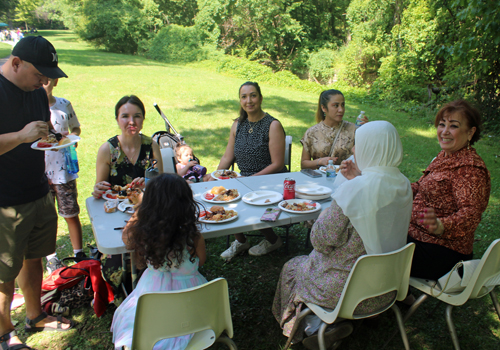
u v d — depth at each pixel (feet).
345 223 5.96
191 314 5.16
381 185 5.76
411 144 26.99
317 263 6.66
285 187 8.60
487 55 28.19
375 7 64.03
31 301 7.97
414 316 8.76
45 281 8.66
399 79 51.83
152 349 5.19
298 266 7.20
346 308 6.00
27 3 189.26
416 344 7.84
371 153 5.89
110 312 8.77
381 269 5.87
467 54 23.53
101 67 58.85
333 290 6.19
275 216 7.38
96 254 9.21
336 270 6.25
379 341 7.89
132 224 5.88
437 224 6.84
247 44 91.76
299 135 27.81
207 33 85.87
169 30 86.07
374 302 6.23
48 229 7.80
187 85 47.29
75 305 8.75
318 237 6.22
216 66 69.92
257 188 9.57
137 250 5.75
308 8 92.63
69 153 9.81
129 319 5.93
